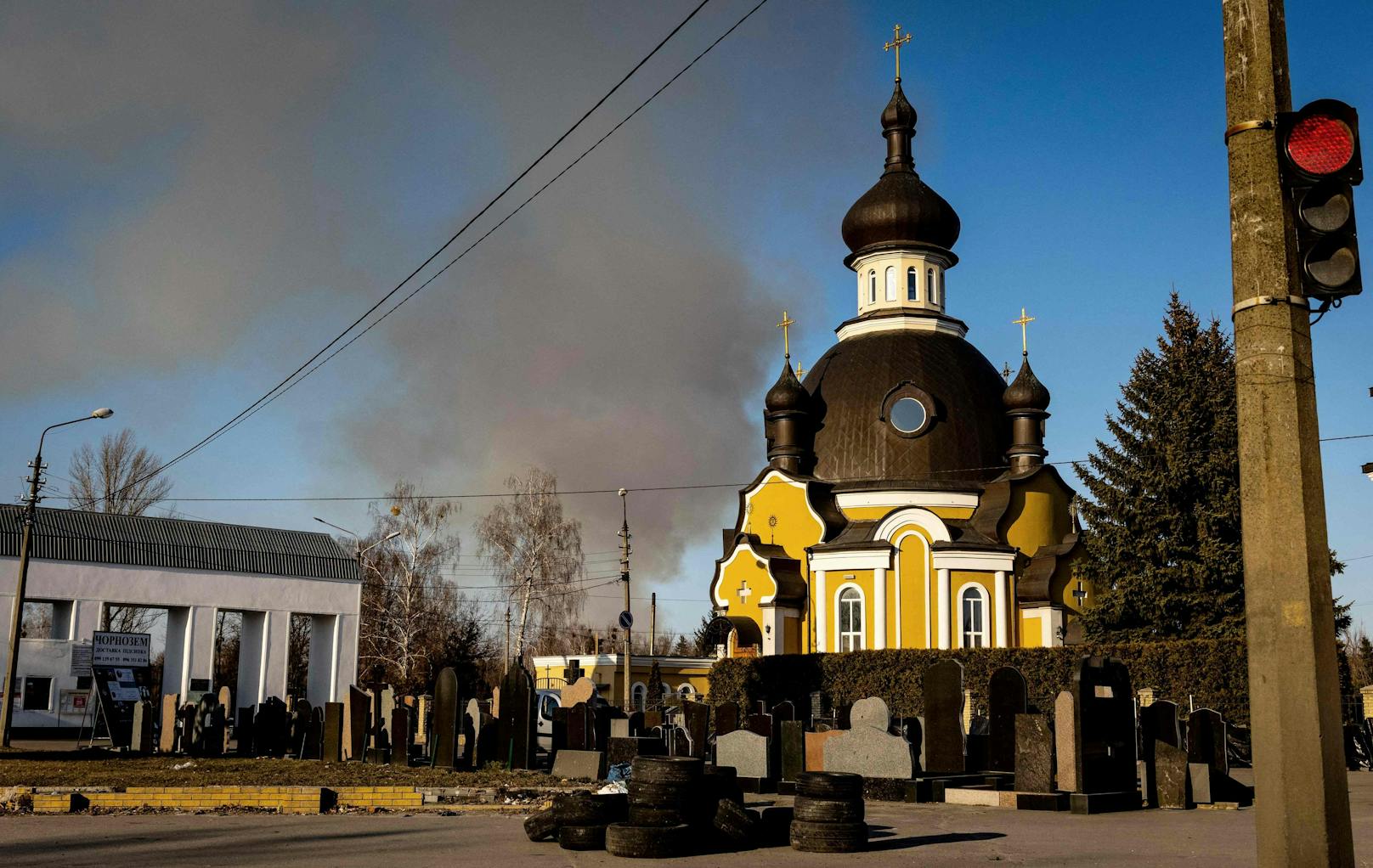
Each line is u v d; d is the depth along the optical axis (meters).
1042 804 19.12
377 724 27.06
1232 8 7.38
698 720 26.56
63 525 51.06
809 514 51.16
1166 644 34.88
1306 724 6.62
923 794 20.48
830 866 12.87
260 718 31.61
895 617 48.41
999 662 40.09
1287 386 6.94
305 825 16.22
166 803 18.14
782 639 49.94
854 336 56.16
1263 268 7.07
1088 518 42.91
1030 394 52.75
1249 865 12.84
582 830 13.93
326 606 56.50
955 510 50.56
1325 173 6.91
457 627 65.75
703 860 13.24
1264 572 6.85
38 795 17.92
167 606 52.25
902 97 58.34
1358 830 16.44
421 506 66.19
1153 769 20.11
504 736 24.95
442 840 14.62
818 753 22.09
